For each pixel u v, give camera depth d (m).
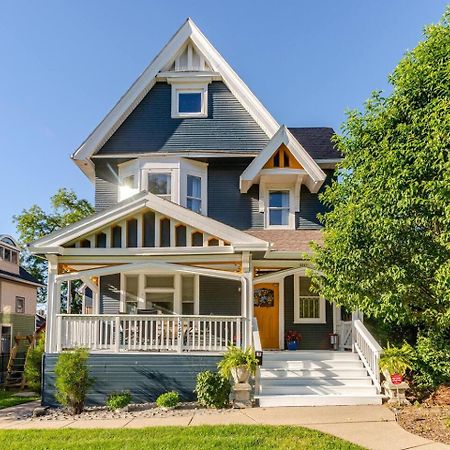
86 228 11.93
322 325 15.07
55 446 7.20
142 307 14.56
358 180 9.22
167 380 11.39
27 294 26.80
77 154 15.07
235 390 10.48
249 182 14.32
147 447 7.02
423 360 10.39
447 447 6.90
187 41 16.17
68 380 10.45
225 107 15.87
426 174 7.39
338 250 8.74
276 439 7.32
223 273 11.84
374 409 9.77
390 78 8.83
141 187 14.88
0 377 21.31
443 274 6.88
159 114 15.82
